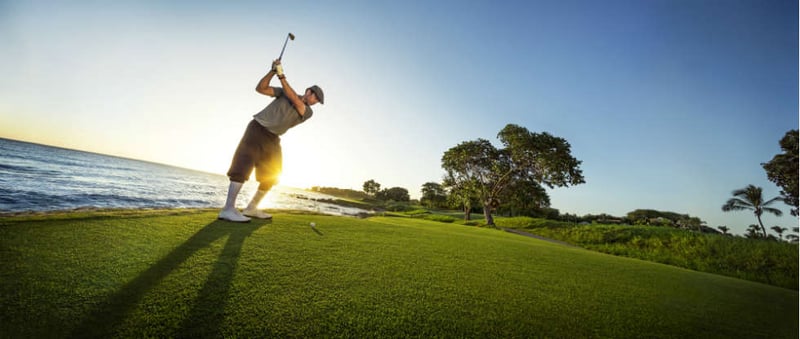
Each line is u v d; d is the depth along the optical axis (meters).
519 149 22.44
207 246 2.12
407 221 11.72
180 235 2.34
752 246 9.64
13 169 23.70
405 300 1.63
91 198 14.87
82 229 2.16
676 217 55.59
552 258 3.93
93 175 31.14
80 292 1.22
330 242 2.93
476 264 2.85
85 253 1.66
